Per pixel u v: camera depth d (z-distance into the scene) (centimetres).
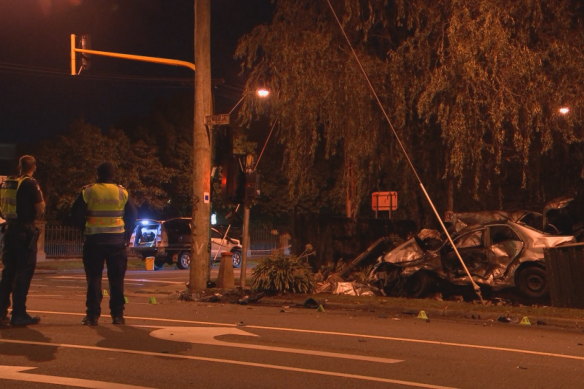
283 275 1462
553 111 1584
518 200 2069
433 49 1680
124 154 3691
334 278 1656
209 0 1585
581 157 1894
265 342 809
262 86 1864
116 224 881
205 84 1576
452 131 1570
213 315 1084
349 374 639
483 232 1486
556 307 1252
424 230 1587
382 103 1756
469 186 1922
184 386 577
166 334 841
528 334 963
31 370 622
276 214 4475
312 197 3597
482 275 1455
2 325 873
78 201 870
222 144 1530
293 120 1820
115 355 695
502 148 1702
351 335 886
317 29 1808
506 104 1530
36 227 871
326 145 1844
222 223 4381
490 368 689
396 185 2091
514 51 1512
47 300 1273
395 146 1827
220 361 682
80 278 2325
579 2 1628
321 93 1741
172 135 4062
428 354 760
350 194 2092
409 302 1292
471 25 1523
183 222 2984
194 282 1547
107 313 1050
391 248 1716
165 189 4053
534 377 651
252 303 1402
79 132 3531
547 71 1590
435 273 1495
